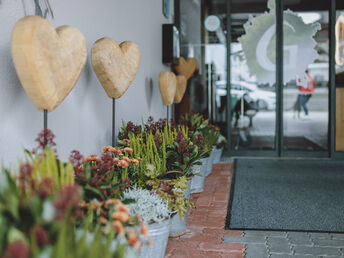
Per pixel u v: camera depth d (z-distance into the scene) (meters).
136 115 4.16
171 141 3.20
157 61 5.23
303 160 6.12
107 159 2.01
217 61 6.46
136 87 4.16
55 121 2.35
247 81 6.41
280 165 5.68
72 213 1.31
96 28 3.01
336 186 4.29
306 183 4.46
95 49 2.55
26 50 1.65
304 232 2.79
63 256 1.00
